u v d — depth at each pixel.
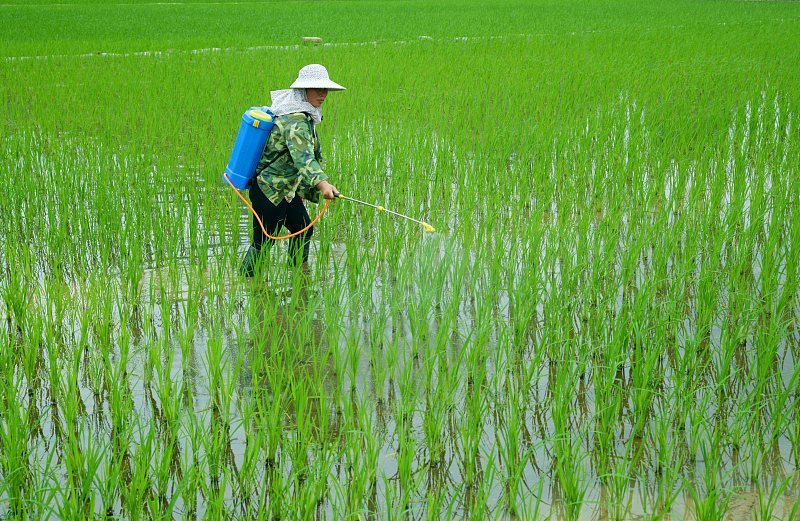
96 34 23.75
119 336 4.95
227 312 5.23
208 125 10.80
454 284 5.23
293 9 33.56
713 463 3.41
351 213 7.04
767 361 4.04
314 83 5.55
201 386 4.34
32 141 9.54
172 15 30.98
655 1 35.97
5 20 28.91
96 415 4.06
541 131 9.61
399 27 24.91
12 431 3.52
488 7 33.38
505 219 7.07
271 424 3.65
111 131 10.03
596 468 3.56
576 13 29.70
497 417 4.00
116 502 3.39
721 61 15.38
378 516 3.30
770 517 3.09
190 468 3.35
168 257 6.08
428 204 7.54
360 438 3.81
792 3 34.00
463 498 3.41
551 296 5.04
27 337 4.67
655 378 4.30
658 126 9.66
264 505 3.36
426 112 11.25
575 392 4.19
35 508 3.28
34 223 7.04
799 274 5.27
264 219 5.89
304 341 4.80
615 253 6.19
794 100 11.12
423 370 4.50
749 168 8.43
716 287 5.21
